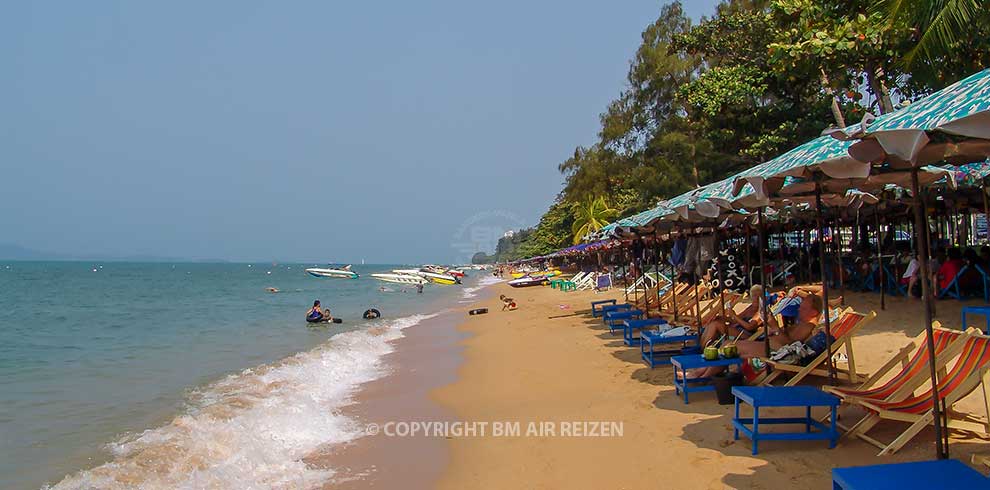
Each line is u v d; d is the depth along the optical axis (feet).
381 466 20.35
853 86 51.75
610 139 115.55
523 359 38.63
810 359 23.03
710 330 29.22
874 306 39.73
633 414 23.38
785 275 57.11
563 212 242.99
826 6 43.09
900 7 34.81
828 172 16.24
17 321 81.46
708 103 64.90
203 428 25.08
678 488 16.11
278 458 21.47
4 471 20.93
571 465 18.81
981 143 13.14
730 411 22.43
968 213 48.85
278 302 119.24
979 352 15.94
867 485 11.07
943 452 15.29
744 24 64.95
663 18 99.25
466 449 21.49
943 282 38.88
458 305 101.09
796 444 18.06
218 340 58.54
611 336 43.91
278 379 35.70
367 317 78.02
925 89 44.98
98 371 41.37
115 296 144.87
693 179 90.53
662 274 70.59
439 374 36.35
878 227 44.27
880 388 18.03
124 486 18.95
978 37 36.09
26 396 33.24
